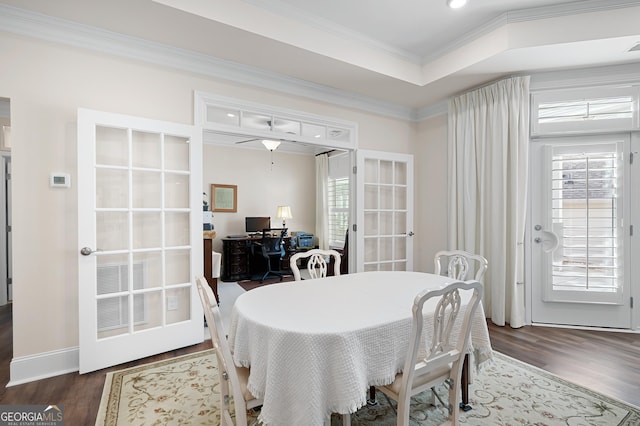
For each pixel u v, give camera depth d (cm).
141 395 196
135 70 252
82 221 222
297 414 123
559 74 314
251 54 274
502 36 267
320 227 696
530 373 223
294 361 126
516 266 316
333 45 281
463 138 364
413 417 176
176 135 263
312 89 337
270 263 601
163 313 258
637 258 303
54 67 224
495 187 329
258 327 137
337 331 128
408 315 150
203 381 212
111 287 239
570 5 250
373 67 306
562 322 322
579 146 318
